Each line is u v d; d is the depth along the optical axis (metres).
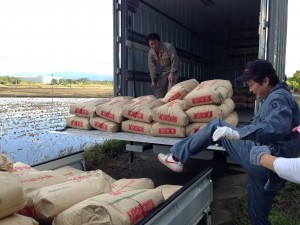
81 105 4.18
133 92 5.45
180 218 2.17
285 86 2.34
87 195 1.93
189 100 3.52
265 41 3.74
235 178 4.50
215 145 2.88
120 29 5.07
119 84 5.11
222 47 10.21
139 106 3.80
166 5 6.43
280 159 1.59
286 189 3.88
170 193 2.58
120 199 1.85
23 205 1.61
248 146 2.41
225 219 3.29
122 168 4.98
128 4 5.22
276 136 2.10
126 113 3.79
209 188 2.81
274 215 3.21
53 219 1.75
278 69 4.39
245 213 3.30
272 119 2.11
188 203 2.31
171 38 6.89
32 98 21.69
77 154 3.48
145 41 5.81
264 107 2.25
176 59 5.45
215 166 4.75
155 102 3.98
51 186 1.95
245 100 7.71
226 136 2.17
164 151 3.55
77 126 4.17
